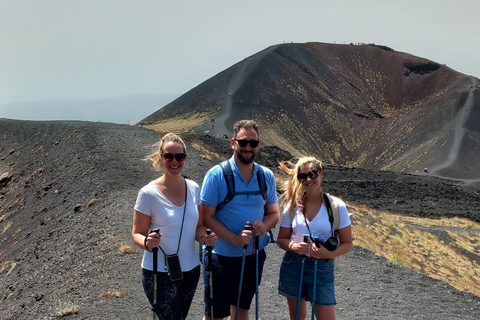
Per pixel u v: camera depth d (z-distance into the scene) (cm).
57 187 2453
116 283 954
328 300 561
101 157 2608
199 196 545
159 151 519
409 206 4956
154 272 489
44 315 855
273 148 6272
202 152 3158
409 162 16400
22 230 2097
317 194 566
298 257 573
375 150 19450
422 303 961
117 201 1733
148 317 792
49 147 3547
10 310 1000
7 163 3684
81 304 855
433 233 3391
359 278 1104
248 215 548
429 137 18575
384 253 1881
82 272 1061
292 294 578
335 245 539
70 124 4253
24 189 2816
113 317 789
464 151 16050
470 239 3422
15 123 4972
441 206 5188
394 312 891
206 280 554
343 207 568
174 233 511
